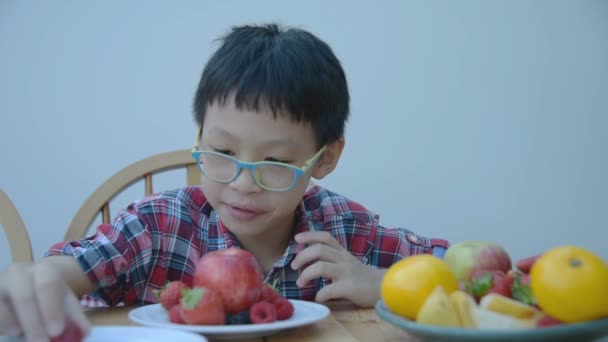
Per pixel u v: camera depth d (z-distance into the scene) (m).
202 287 0.73
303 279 1.00
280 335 0.71
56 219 2.12
